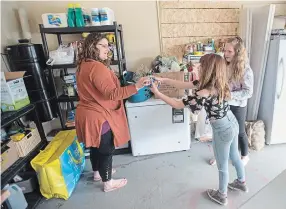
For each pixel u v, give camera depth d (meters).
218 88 1.43
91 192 2.04
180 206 1.78
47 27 2.15
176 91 2.31
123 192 2.00
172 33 2.70
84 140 1.78
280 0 2.75
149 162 2.44
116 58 2.39
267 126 2.56
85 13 2.18
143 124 2.40
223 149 1.57
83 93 1.72
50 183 1.85
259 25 2.45
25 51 2.16
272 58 2.37
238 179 1.85
